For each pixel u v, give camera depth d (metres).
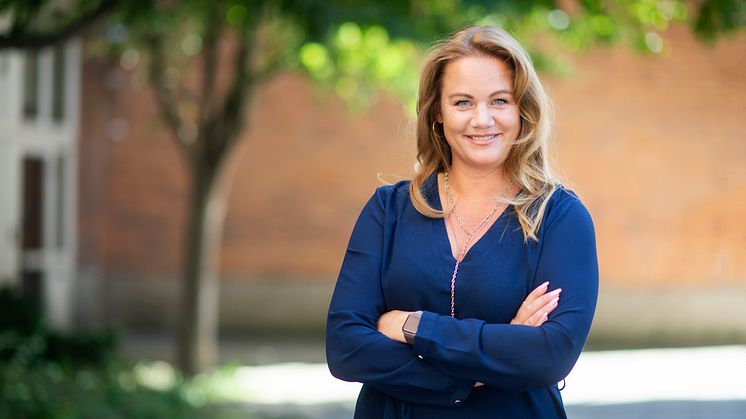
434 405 3.19
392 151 19.97
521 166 3.25
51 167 16.75
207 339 14.70
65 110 17.05
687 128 19.03
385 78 15.38
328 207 20.16
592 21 11.31
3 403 9.80
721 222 19.03
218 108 14.78
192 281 14.56
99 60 19.86
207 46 14.41
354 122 20.05
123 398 11.36
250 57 14.19
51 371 12.30
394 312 3.25
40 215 16.58
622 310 19.17
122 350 17.75
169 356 17.41
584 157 19.25
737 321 18.92
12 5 7.91
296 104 20.14
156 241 20.39
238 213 20.28
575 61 19.08
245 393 13.58
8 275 15.41
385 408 3.26
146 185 20.38
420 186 3.37
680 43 18.94
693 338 19.08
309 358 17.39
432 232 3.28
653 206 19.14
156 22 11.41
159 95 14.61
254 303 20.25
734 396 12.84
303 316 20.22
